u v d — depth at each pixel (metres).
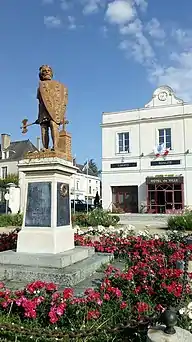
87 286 5.04
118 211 29.72
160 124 30.81
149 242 7.68
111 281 4.85
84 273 5.54
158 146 30.69
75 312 3.71
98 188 72.94
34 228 6.19
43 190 6.29
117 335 3.37
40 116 6.72
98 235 8.94
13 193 27.34
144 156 31.17
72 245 6.68
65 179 6.63
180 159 29.88
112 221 19.48
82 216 19.98
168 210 29.20
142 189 31.06
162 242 7.83
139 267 5.21
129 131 31.91
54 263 5.50
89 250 6.82
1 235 8.83
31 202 6.33
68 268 5.46
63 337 3.15
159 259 6.02
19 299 3.89
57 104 6.57
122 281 4.76
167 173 30.23
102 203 32.41
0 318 3.75
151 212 30.38
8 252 6.11
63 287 4.97
